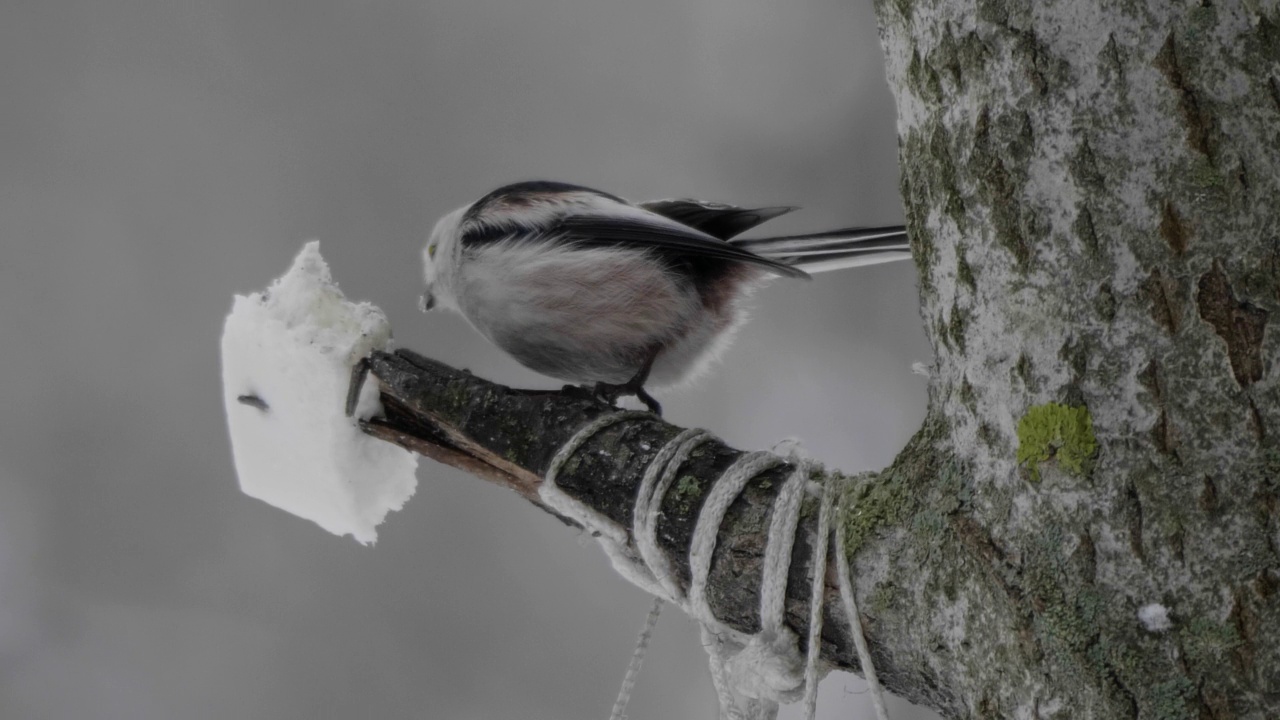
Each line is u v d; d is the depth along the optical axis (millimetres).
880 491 2777
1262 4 2492
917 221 2777
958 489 2770
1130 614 2496
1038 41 2664
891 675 2775
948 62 2770
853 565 2775
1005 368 2730
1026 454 2666
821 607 2777
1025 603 2611
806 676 2777
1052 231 2652
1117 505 2535
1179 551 2469
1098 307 2586
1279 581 2393
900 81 2779
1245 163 2488
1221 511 2447
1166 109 2531
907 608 2771
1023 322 2695
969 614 2736
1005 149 2719
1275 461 2428
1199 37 2512
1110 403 2566
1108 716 2469
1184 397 2496
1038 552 2629
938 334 2775
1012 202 2713
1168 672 2441
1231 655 2402
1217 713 2393
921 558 2771
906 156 2779
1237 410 2457
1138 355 2543
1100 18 2586
